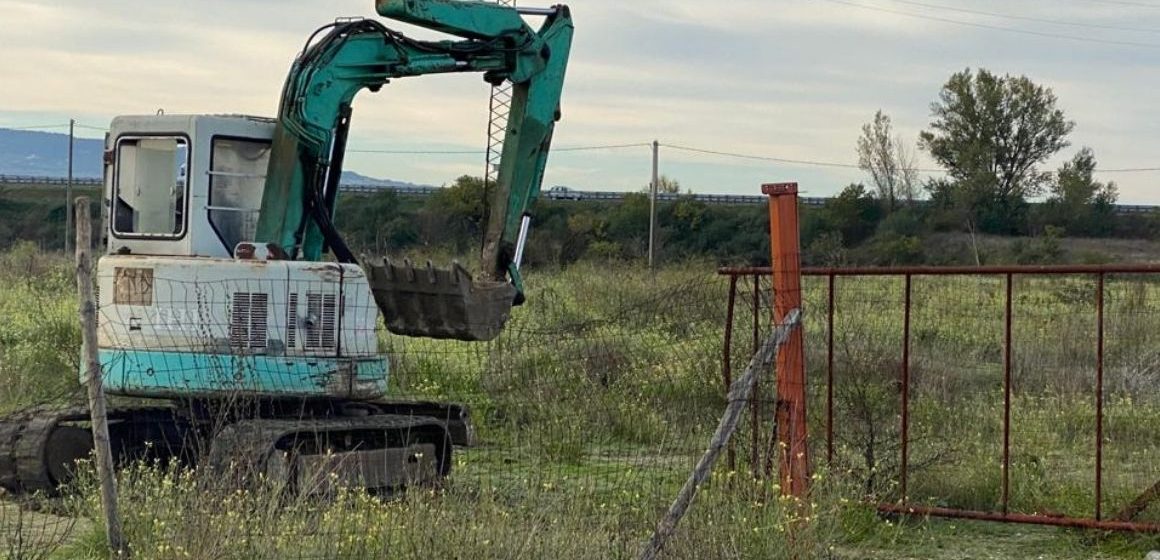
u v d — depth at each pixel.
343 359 12.77
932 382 16.77
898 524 11.55
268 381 12.44
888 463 12.55
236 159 13.11
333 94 13.31
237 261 12.45
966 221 66.06
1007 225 66.81
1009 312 11.39
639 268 41.09
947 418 15.20
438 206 56.81
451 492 10.70
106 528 9.29
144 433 13.31
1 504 11.77
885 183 66.56
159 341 12.40
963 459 13.11
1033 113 67.31
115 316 12.58
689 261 44.41
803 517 9.83
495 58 14.46
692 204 62.25
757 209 62.75
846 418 13.29
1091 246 64.25
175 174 13.08
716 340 17.73
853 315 18.53
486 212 15.09
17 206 73.94
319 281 12.73
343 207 59.69
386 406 14.20
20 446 12.59
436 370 17.75
